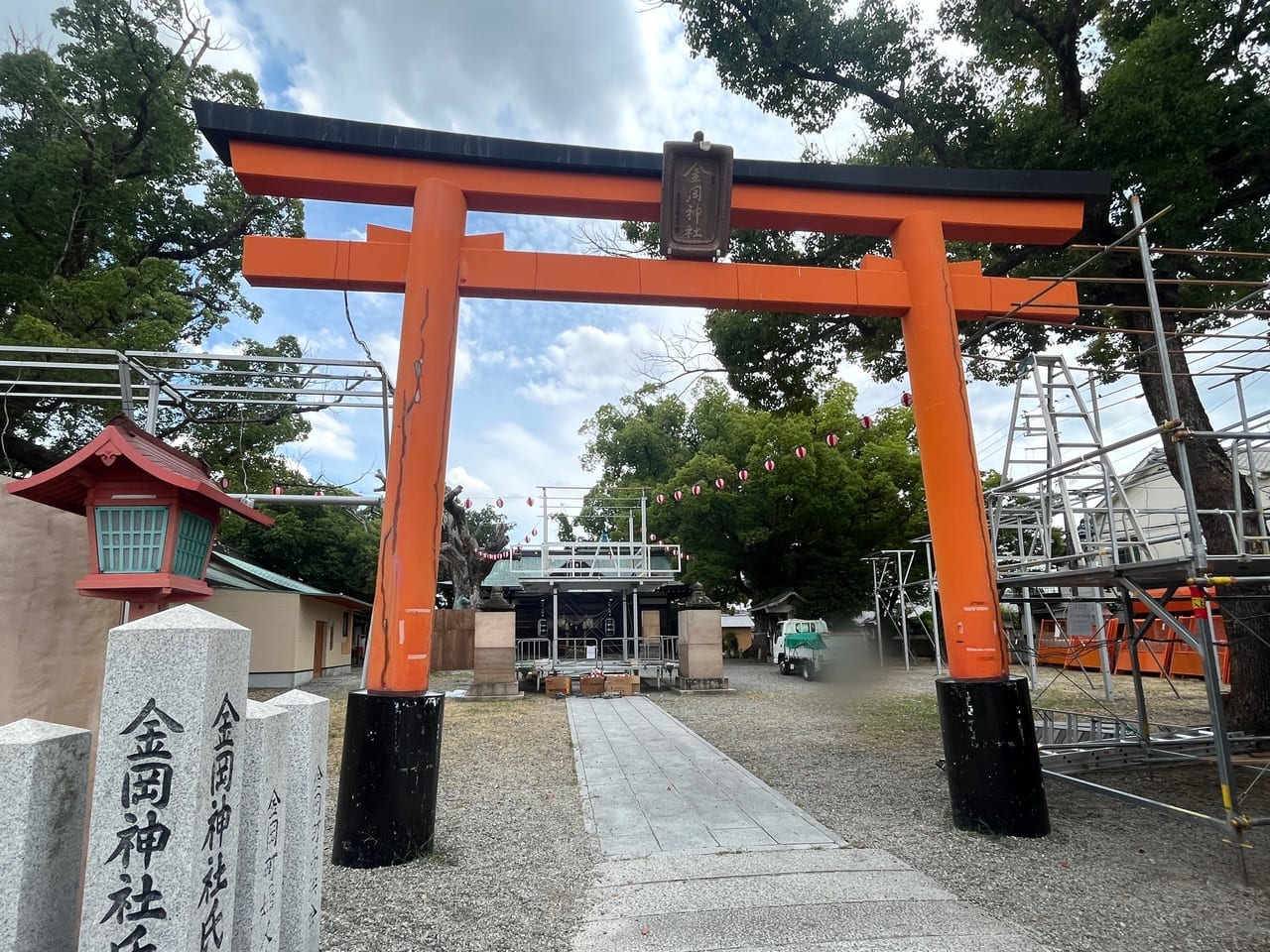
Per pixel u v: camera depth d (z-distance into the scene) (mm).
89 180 14258
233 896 2430
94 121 14656
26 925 2000
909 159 10352
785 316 11438
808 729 11445
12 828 2014
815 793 7293
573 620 23875
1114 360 10867
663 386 13047
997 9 9211
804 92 10750
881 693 16047
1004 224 6891
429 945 3986
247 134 5812
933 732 10961
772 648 27828
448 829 6141
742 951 3881
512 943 4008
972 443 6395
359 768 5258
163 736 2223
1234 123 8414
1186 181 8336
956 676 6102
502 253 6293
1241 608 9289
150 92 14906
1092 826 6074
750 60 10406
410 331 5867
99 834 2148
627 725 12055
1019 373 9805
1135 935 4043
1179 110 8195
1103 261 9133
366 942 4016
